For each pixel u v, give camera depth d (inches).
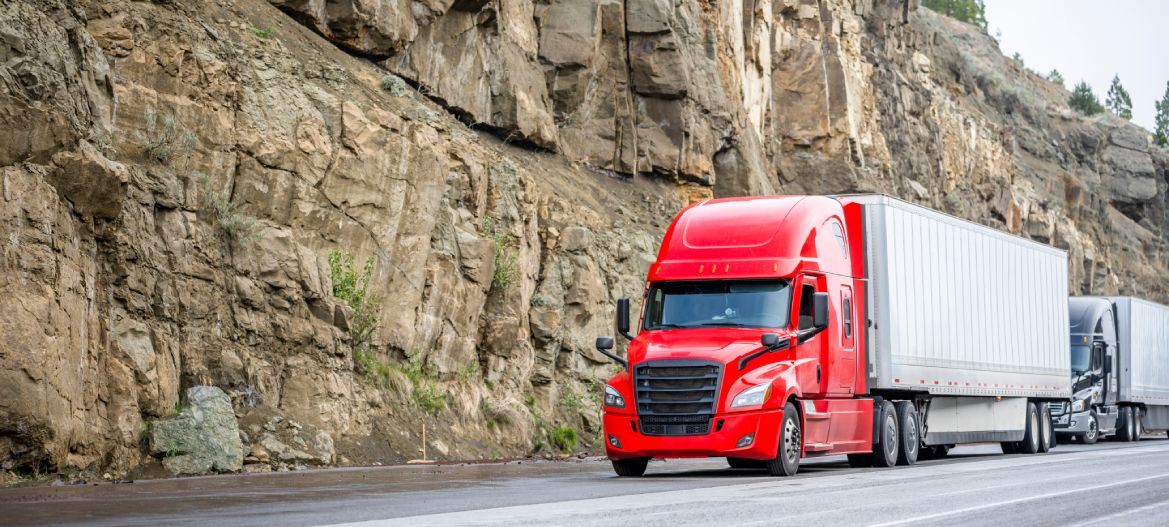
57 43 842.8
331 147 1101.1
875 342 1002.1
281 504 599.8
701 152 1819.6
